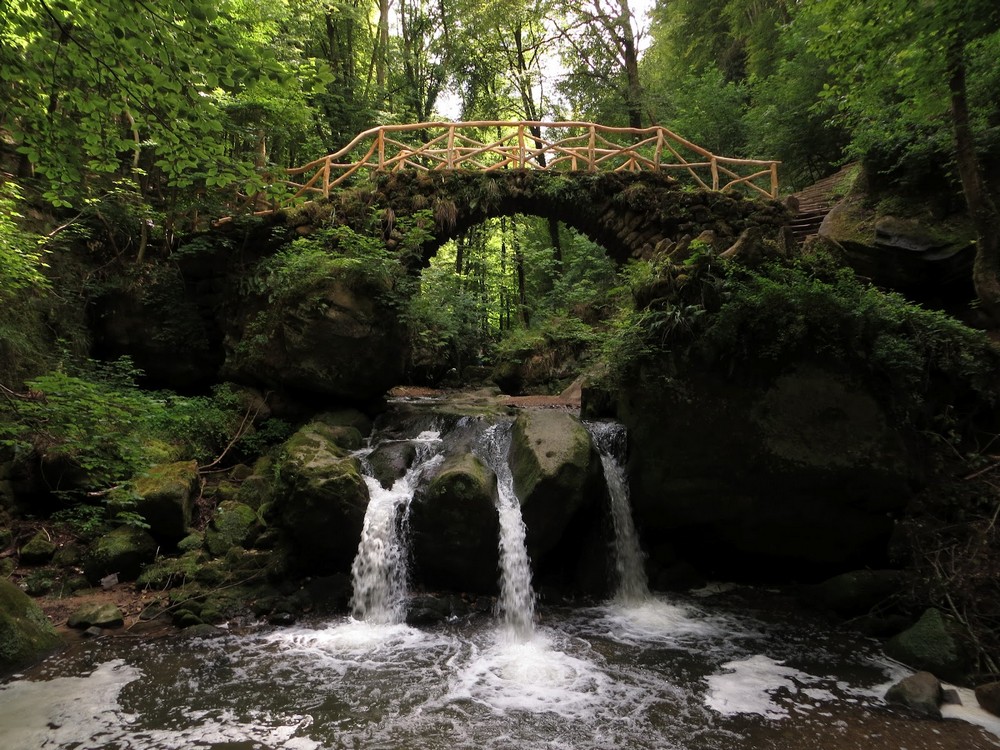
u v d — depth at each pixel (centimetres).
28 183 827
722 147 1733
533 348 1408
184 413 766
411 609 569
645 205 1051
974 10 605
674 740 375
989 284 732
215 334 919
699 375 627
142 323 887
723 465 623
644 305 687
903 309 658
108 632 512
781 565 651
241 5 736
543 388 1352
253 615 553
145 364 896
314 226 923
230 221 899
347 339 786
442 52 1928
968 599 516
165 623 531
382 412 878
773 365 614
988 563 540
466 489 594
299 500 593
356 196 979
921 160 907
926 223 889
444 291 1586
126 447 514
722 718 401
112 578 583
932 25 632
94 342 879
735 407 620
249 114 859
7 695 411
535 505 599
